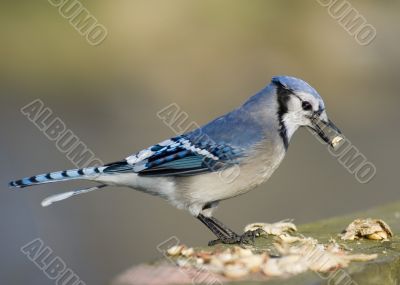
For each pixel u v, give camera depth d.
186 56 19.39
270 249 6.20
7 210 12.45
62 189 13.35
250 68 19.11
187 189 7.62
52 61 18.67
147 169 7.61
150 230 12.26
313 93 7.75
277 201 13.13
